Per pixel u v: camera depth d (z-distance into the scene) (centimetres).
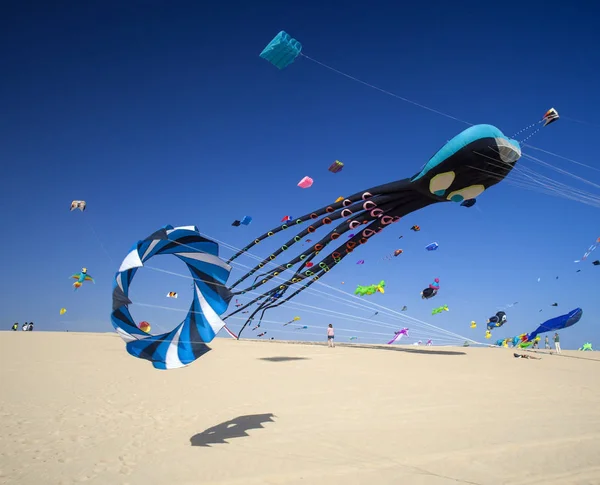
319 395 1008
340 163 1397
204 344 685
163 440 696
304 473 554
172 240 680
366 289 1827
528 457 607
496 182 1617
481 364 1555
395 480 530
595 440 685
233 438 700
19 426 769
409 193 1816
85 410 888
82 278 2064
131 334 650
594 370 1498
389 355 1839
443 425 762
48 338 2344
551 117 1228
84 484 530
